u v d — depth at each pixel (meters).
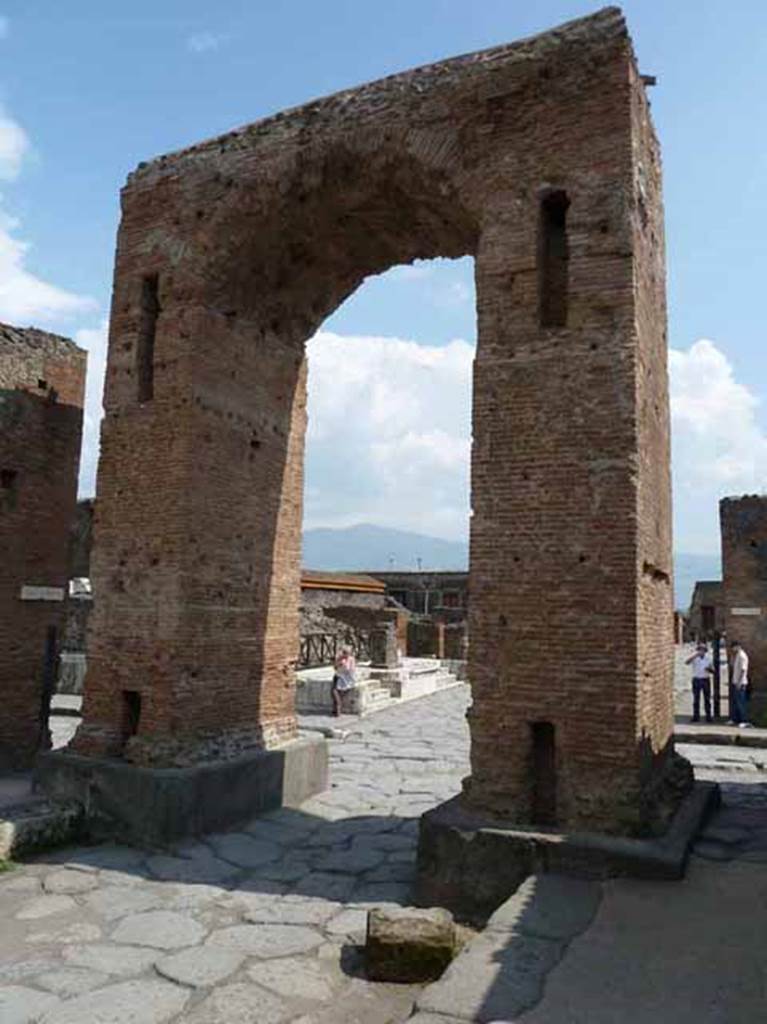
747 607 23.84
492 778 9.25
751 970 6.24
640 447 9.23
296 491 14.40
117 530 12.37
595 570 9.03
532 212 9.95
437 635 42.59
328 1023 6.36
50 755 11.96
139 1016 6.38
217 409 12.55
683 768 10.78
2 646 14.18
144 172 13.14
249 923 8.35
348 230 12.86
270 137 12.02
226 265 12.45
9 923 8.30
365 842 11.12
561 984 6.04
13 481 14.54
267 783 12.50
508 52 10.33
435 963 7.08
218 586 12.40
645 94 10.59
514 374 9.75
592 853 8.20
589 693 8.90
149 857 10.44
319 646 32.91
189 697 11.75
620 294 9.34
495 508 9.62
